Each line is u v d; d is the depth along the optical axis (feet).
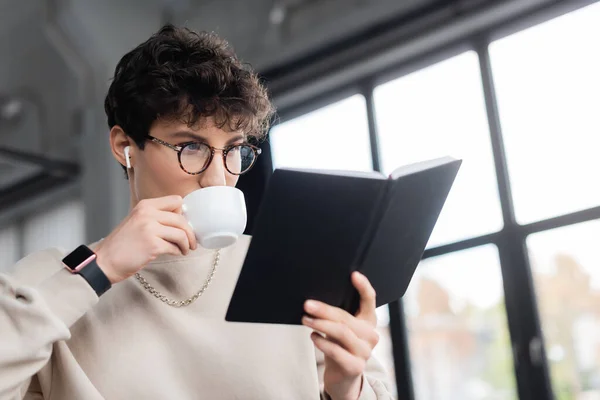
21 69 17.49
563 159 11.02
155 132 3.27
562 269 10.76
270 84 14.73
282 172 2.39
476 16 12.18
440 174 2.87
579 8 11.25
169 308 3.39
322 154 14.24
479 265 11.67
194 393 3.26
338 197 2.55
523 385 10.85
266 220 2.47
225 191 3.08
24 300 2.82
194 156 3.24
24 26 16.30
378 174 2.65
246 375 3.30
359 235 2.68
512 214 11.41
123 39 15.80
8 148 16.24
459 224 12.03
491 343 11.35
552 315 10.79
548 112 11.34
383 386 3.46
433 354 12.00
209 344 3.33
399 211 2.74
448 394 11.75
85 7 15.16
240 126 3.28
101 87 16.20
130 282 3.44
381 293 3.01
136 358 3.23
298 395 3.36
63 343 3.18
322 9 14.02
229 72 3.29
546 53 11.54
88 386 3.10
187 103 3.16
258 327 3.45
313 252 2.62
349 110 14.08
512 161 11.64
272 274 2.60
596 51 10.91
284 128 14.97
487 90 12.12
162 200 3.05
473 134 12.17
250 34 14.88
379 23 13.21
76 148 17.20
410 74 13.32
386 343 12.62
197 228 3.05
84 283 2.89
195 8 15.39
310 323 2.73
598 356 10.26
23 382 2.82
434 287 12.15
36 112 17.95
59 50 16.11
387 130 13.43
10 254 19.77
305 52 14.15
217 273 3.57
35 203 19.34
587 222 10.56
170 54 3.31
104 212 15.81
